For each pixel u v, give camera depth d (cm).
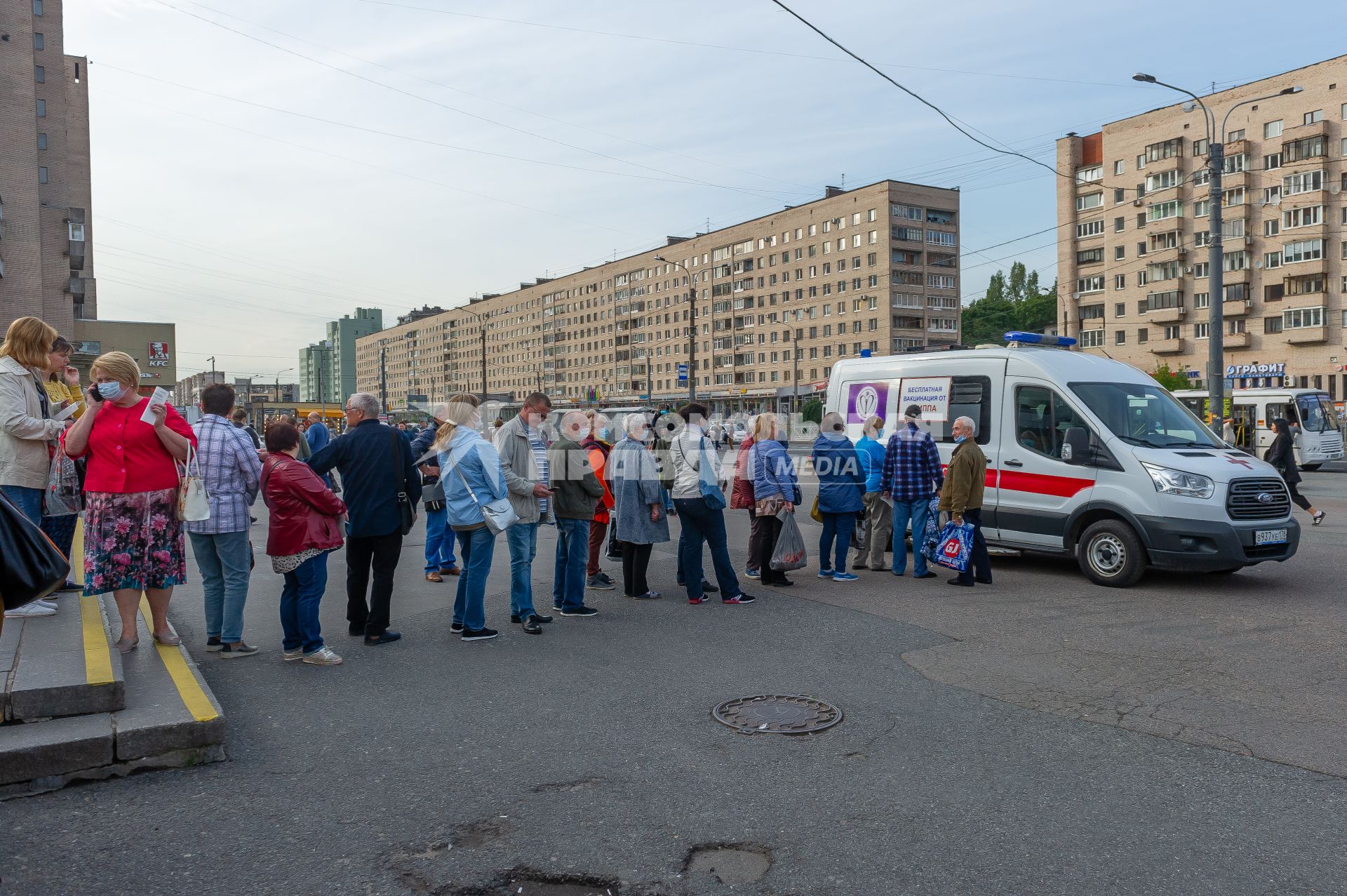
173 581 553
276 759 430
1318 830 352
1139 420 923
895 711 500
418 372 15525
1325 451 2847
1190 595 829
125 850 337
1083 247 7469
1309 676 563
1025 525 954
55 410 628
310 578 604
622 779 405
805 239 9775
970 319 11675
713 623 729
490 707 510
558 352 13675
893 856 331
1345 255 5834
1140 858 329
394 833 352
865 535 1021
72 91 6291
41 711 418
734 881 314
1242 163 6316
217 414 625
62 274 5206
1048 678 564
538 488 699
